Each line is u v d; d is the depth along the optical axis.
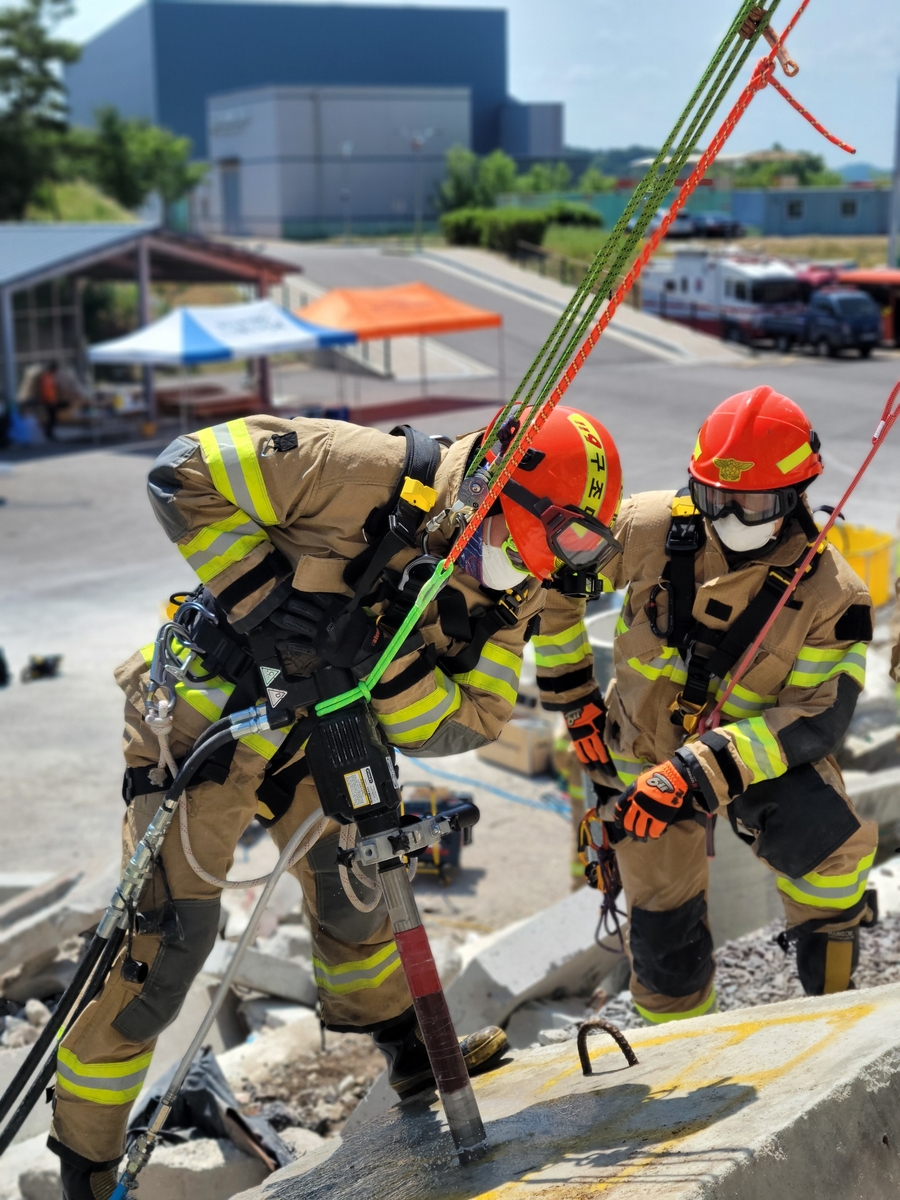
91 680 11.43
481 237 54.12
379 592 2.42
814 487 18.48
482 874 7.75
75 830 8.20
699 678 3.03
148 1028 2.58
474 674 2.58
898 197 36.59
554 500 2.34
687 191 1.85
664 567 3.06
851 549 11.95
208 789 2.58
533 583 2.52
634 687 3.18
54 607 13.99
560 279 48.19
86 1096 2.58
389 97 72.88
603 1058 2.61
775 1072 1.96
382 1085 3.75
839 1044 1.98
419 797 7.59
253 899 6.54
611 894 3.46
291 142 71.31
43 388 26.00
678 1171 1.65
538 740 9.27
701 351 34.47
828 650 2.95
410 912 2.26
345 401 29.91
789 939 3.23
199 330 22.56
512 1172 1.98
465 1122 2.17
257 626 2.41
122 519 18.52
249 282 28.70
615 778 3.40
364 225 73.56
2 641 12.71
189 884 2.56
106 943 2.53
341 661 2.38
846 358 33.66
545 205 67.50
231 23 92.31
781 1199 1.62
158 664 2.56
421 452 2.43
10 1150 3.77
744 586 2.96
